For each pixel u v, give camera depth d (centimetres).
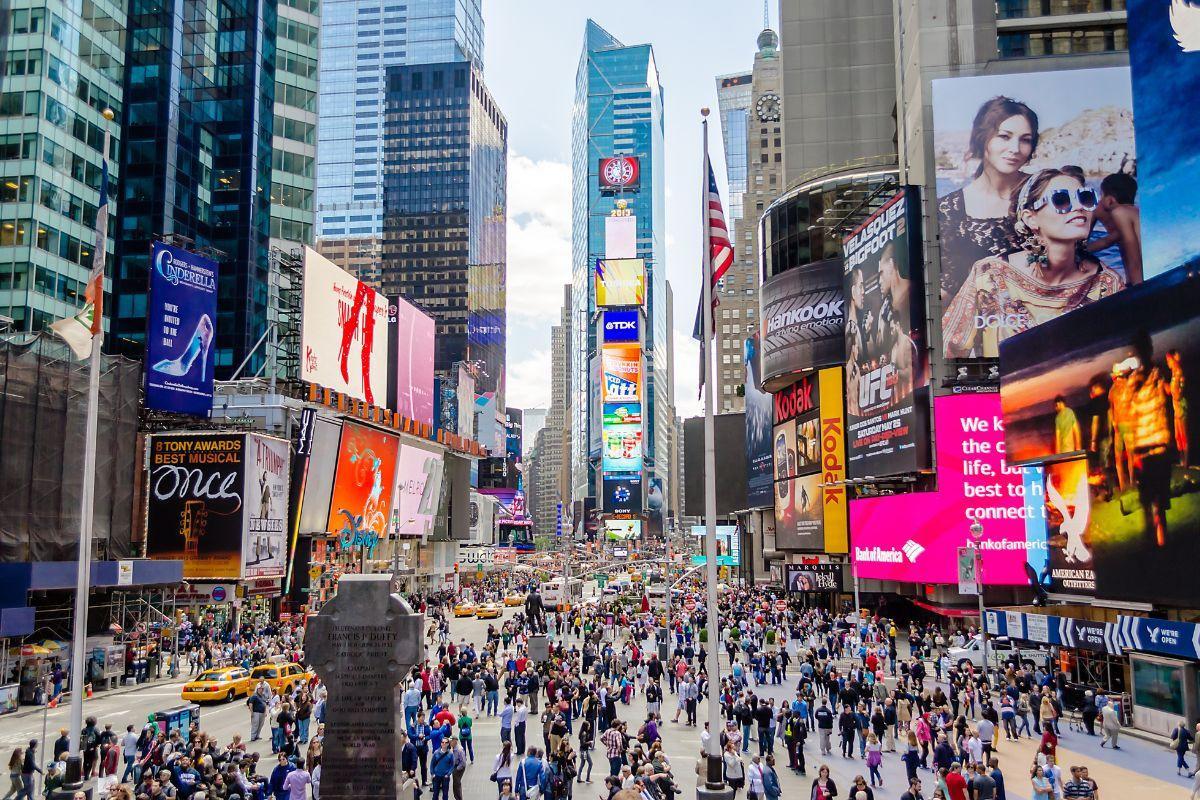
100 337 2242
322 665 1714
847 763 2914
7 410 4528
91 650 4294
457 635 6519
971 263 6238
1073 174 6166
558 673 3619
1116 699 3491
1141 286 3559
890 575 6506
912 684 3738
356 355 8444
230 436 6019
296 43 11619
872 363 7169
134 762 2302
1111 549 3722
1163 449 3400
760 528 11594
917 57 7081
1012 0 7056
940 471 5909
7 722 3434
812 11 10625
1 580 3988
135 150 9550
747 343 11338
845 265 7781
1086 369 3931
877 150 10325
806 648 5038
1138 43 4006
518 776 2077
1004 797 2041
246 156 10725
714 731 2097
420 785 2397
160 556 5941
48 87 8038
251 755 2042
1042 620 4069
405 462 9388
